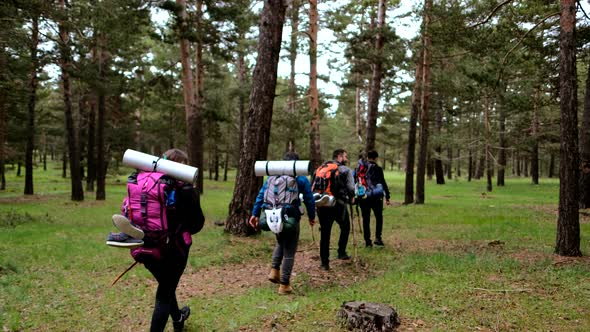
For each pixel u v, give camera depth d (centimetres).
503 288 527
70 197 2238
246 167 922
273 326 416
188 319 443
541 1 1119
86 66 1577
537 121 2797
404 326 408
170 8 1725
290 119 2348
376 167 859
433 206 1769
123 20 1617
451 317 430
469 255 718
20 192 2670
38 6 1209
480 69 1270
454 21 1109
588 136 1231
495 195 2473
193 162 2258
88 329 418
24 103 1814
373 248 848
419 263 675
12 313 450
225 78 3394
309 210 558
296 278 621
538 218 1305
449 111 1962
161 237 341
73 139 2027
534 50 1208
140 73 2478
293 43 1909
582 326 403
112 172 3681
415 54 1738
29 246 809
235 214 927
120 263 682
